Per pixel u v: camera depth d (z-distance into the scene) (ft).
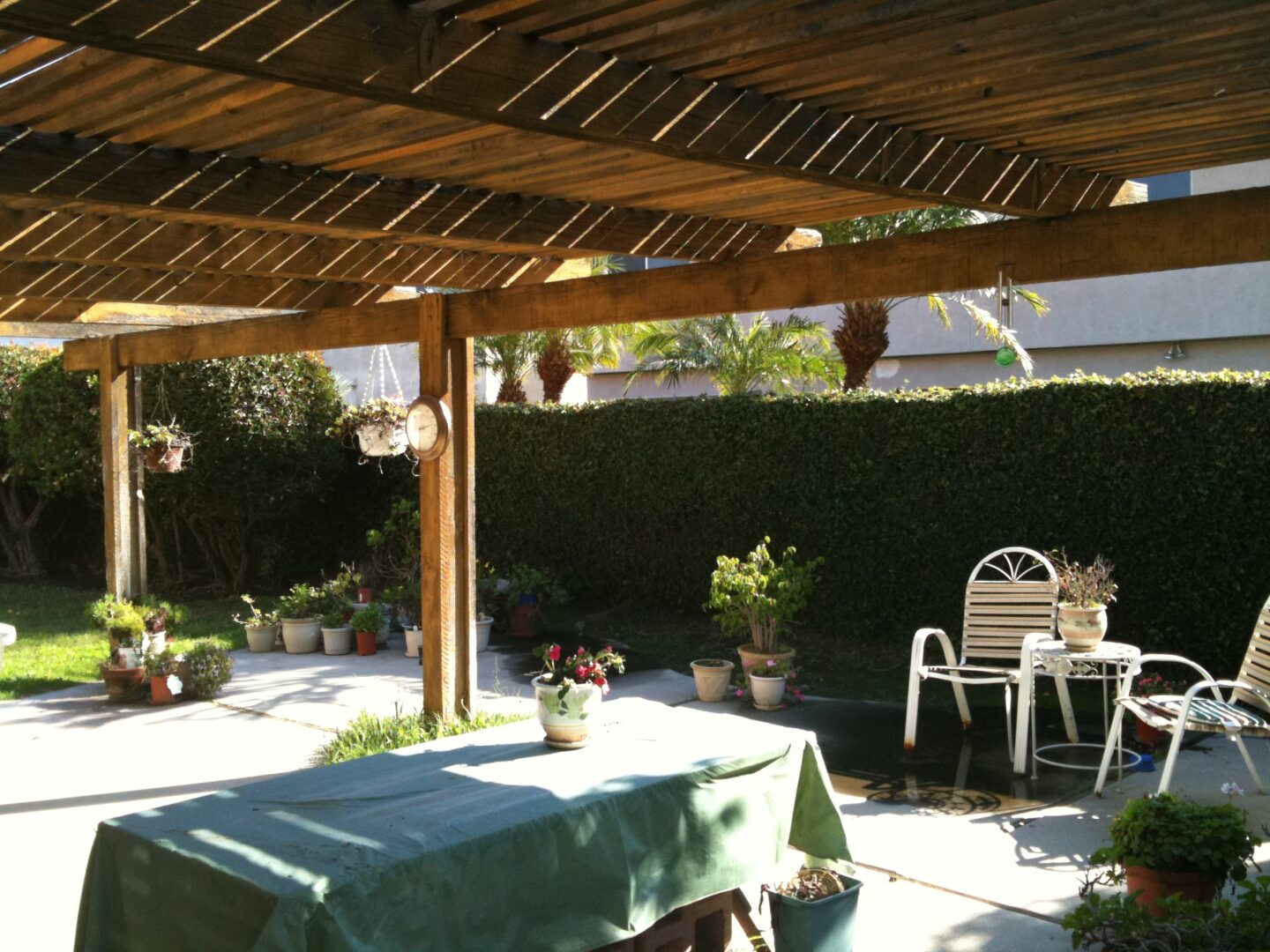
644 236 18.12
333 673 26.91
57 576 45.29
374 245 20.29
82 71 10.51
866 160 12.26
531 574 30.86
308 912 8.19
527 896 9.57
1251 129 12.60
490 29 9.25
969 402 24.72
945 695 23.30
